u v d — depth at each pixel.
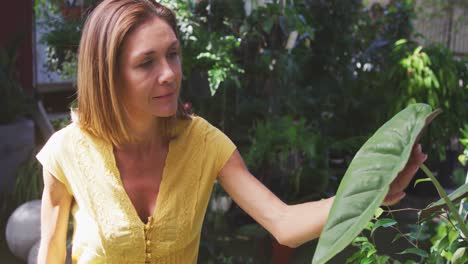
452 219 1.63
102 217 1.28
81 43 1.24
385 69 5.07
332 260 3.33
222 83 4.07
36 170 4.15
